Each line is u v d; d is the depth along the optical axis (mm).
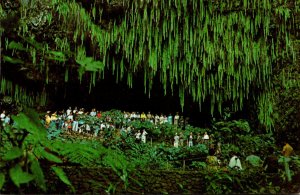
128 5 15320
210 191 6332
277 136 15773
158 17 15602
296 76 15953
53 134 13617
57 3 14867
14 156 3531
